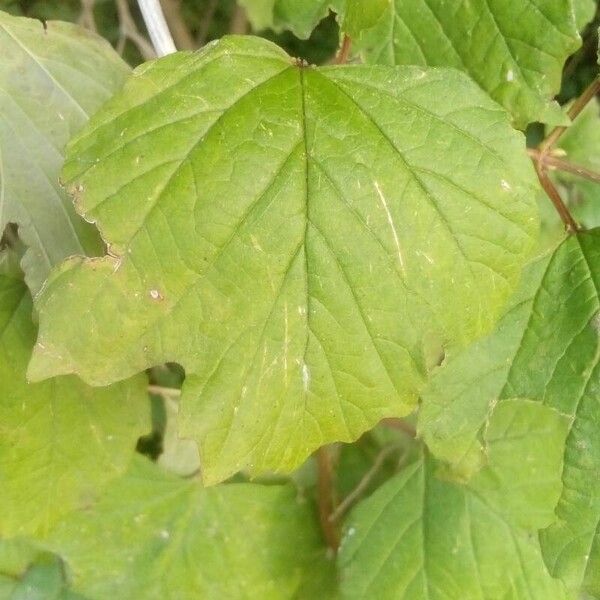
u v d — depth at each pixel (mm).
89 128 132
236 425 134
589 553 167
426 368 138
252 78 136
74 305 127
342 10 178
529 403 204
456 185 136
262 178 130
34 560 225
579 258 172
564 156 216
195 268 129
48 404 177
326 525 228
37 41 165
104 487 183
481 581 207
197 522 222
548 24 164
